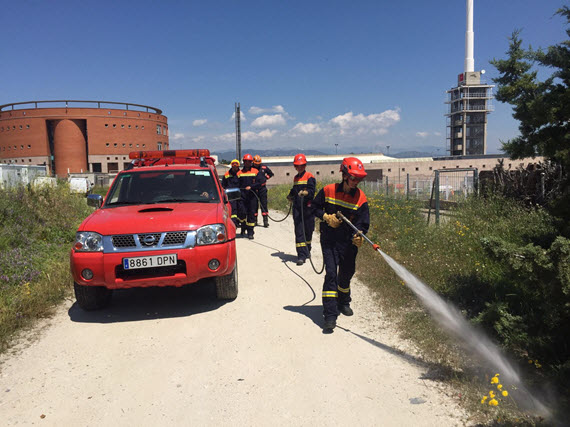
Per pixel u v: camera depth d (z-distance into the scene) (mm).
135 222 4477
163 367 3475
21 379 3285
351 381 3209
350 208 4246
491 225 7383
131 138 93938
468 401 2848
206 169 6016
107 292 5051
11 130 89938
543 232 3721
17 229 7301
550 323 3018
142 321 4527
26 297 4902
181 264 4426
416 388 3072
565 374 2809
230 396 3021
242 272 6598
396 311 4602
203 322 4473
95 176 52250
